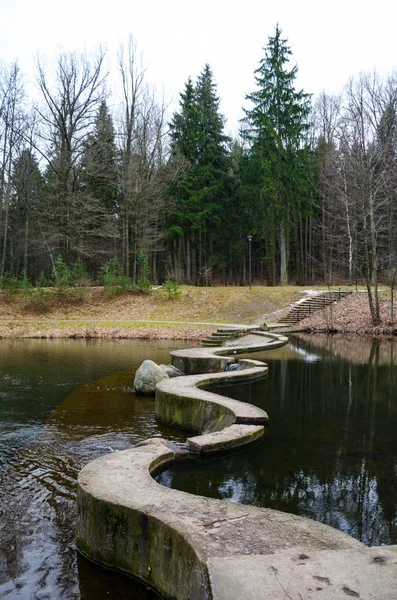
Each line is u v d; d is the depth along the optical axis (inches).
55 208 1315.2
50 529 183.6
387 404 352.5
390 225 1048.2
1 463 255.3
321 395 382.3
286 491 199.3
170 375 482.3
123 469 193.5
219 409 315.6
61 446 285.6
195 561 117.6
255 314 1124.5
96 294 1289.4
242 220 1801.2
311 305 1106.7
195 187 1617.9
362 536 161.2
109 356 676.1
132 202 1401.3
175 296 1263.5
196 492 199.0
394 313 939.3
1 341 877.8
